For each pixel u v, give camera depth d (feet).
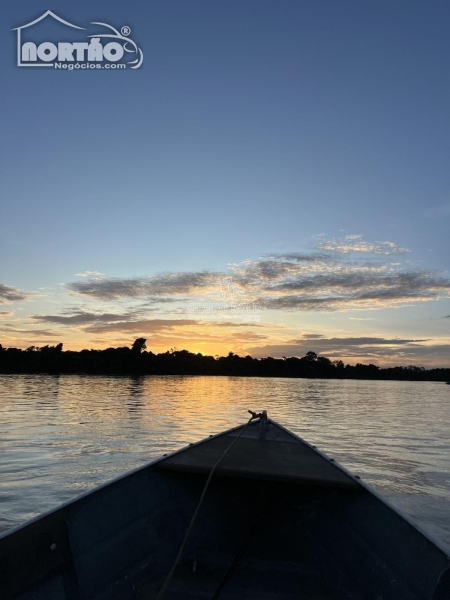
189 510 12.99
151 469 12.77
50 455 31.19
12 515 19.42
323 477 12.39
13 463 28.66
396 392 169.17
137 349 301.84
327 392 148.77
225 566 11.53
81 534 9.77
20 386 126.21
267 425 17.94
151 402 80.43
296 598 10.23
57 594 8.67
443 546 8.86
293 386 192.95
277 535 13.01
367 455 35.35
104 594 9.55
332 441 42.09
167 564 11.27
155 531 11.60
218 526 13.29
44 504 20.85
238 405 80.28
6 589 7.94
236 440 15.84
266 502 13.94
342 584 10.67
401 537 9.89
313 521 13.01
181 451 14.49
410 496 24.00
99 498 10.64
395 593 9.21
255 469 12.88
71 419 51.72
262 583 10.81
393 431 51.03
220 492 14.17
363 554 10.69
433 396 144.05
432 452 37.47
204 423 51.06
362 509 11.66
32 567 8.48
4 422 48.65
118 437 39.34
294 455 14.43
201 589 10.48
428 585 8.49
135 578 10.38
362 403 100.17
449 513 21.16
